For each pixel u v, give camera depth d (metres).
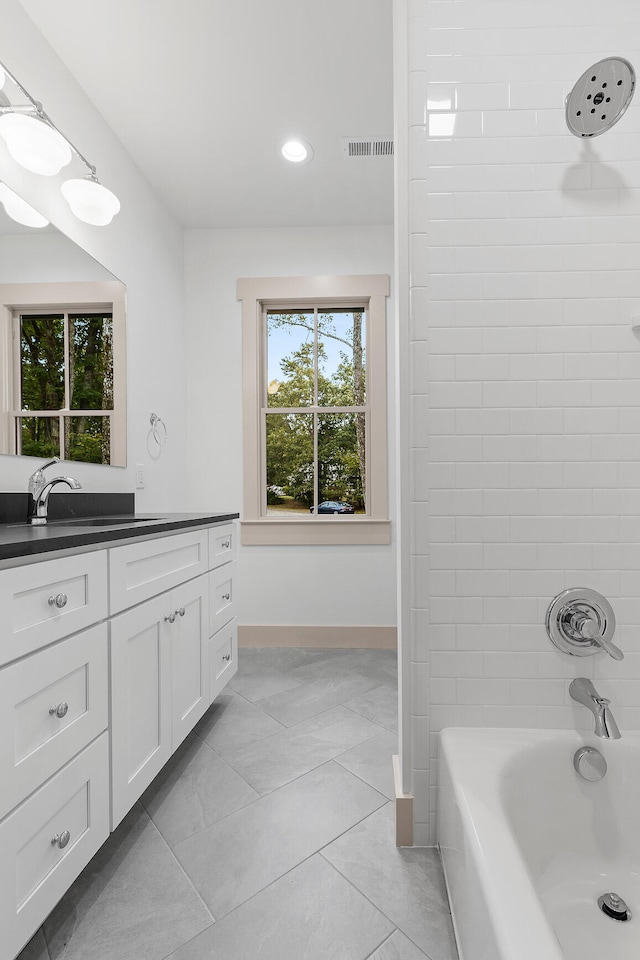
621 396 1.29
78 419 1.98
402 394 1.32
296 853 1.30
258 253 3.13
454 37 1.29
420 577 1.31
